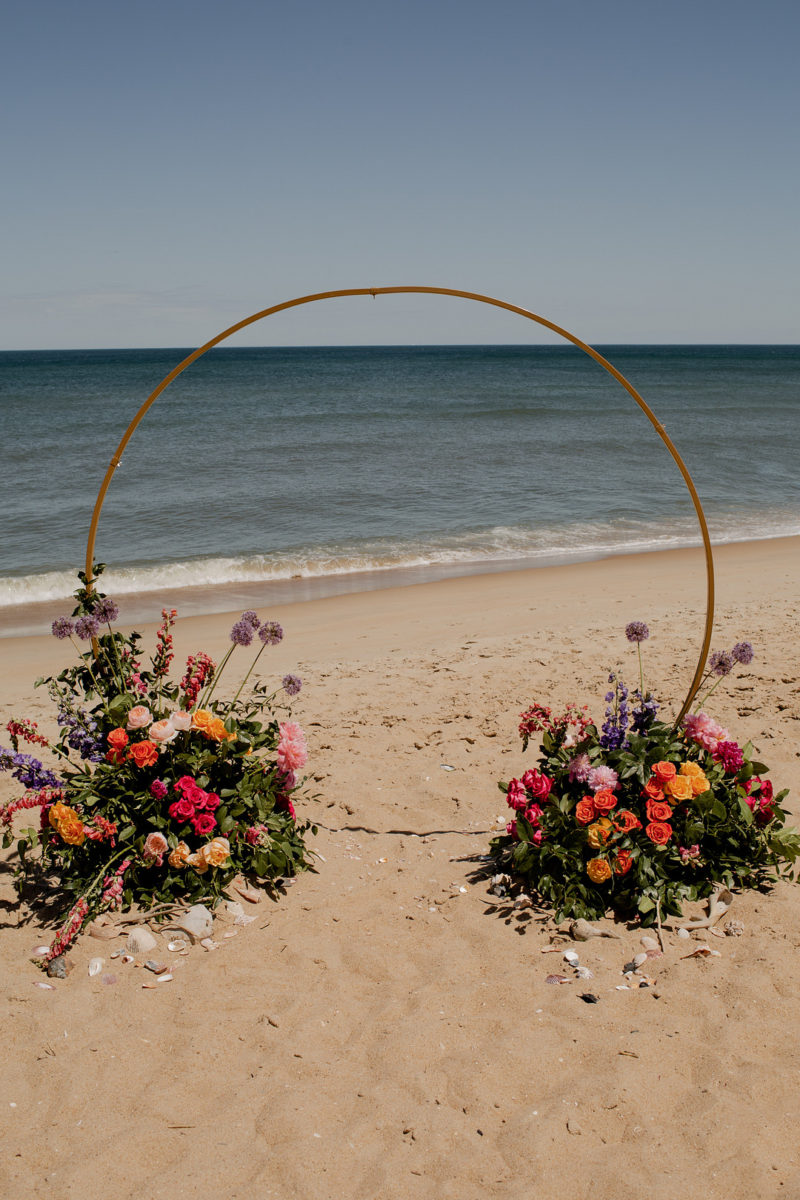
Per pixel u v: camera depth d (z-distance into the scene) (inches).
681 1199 89.1
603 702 244.5
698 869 146.6
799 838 146.6
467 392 2202.3
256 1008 120.8
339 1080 107.1
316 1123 100.0
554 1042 112.5
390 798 190.1
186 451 1034.1
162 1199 90.2
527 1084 105.7
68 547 575.8
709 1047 110.6
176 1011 120.0
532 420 1430.9
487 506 713.6
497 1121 100.3
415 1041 112.9
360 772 203.2
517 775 199.5
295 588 478.0
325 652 326.6
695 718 152.9
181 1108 102.8
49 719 253.3
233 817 150.6
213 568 514.9
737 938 134.5
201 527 637.3
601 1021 116.2
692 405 1749.5
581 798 150.4
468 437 1186.6
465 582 469.7
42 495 753.6
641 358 5649.6
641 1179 91.7
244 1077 108.0
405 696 257.8
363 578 499.5
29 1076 107.7
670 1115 100.7
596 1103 101.9
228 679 286.8
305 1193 90.7
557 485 810.8
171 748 151.9
